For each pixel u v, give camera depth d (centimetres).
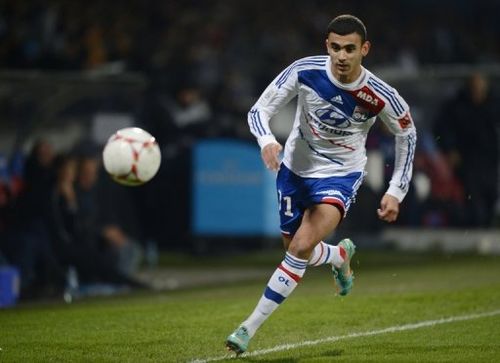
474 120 5653
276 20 8400
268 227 6034
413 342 2650
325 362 2345
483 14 10075
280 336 2781
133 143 2439
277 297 2342
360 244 6075
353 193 2492
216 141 5934
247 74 7356
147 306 3516
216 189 5944
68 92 4753
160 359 2427
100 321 3098
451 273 4525
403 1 9731
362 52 2355
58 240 4500
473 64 8538
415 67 7825
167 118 5962
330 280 4594
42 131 4766
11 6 6931
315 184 2473
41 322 3105
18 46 6538
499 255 5481
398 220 6128
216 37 7694
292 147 2523
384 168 5828
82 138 4872
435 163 5819
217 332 2848
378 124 5766
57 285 4475
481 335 2752
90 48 6700
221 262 5825
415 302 3425
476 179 5750
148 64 6925
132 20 7681
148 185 5922
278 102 2444
